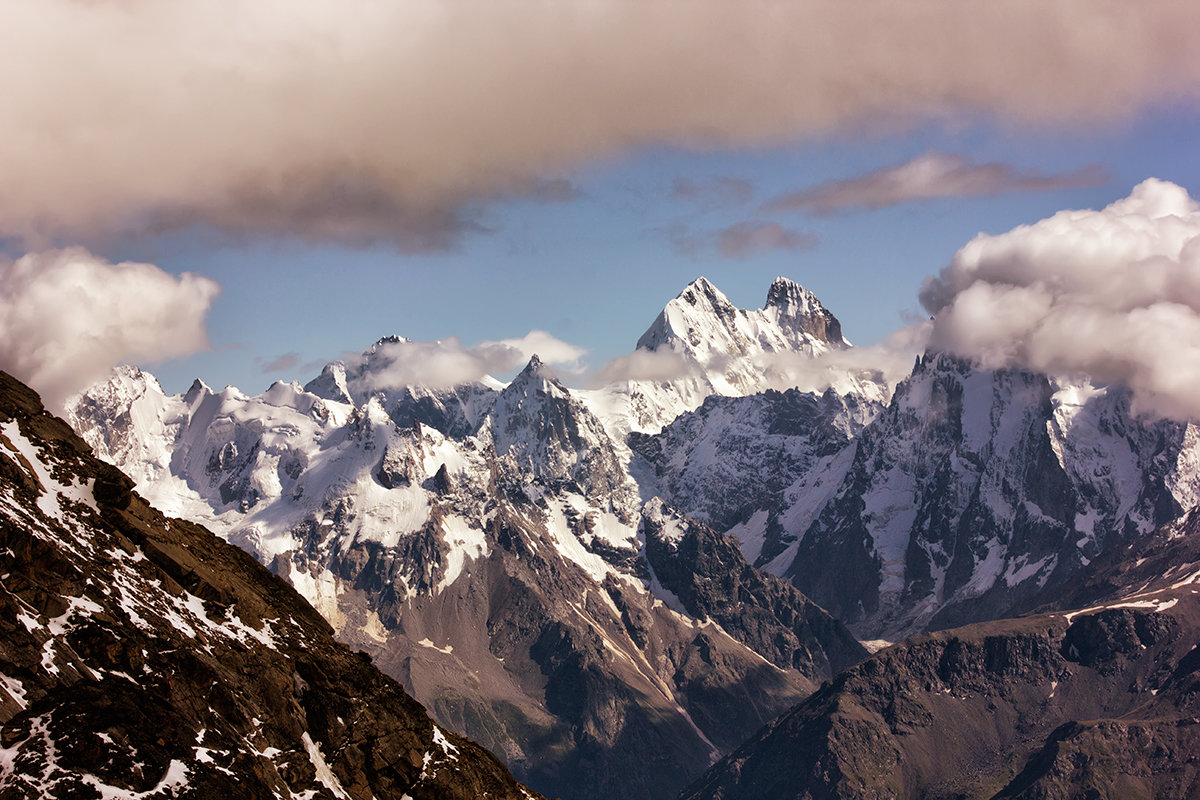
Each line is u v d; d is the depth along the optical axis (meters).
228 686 134.00
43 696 115.94
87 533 141.88
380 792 145.88
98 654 124.06
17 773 108.44
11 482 140.62
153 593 140.25
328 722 145.75
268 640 149.62
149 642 128.50
